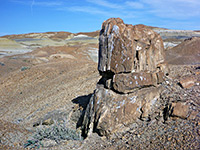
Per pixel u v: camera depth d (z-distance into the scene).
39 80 14.78
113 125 5.59
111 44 5.88
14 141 5.97
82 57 28.92
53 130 6.50
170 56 20.11
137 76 5.81
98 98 6.09
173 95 6.07
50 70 16.42
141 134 5.25
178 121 5.17
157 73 6.23
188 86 6.38
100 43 6.16
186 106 5.32
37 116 9.16
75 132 6.23
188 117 5.12
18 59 26.09
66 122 7.27
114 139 5.45
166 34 66.81
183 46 20.73
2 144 5.51
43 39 77.50
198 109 5.28
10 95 13.41
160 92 6.36
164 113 5.58
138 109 5.76
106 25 6.07
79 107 7.77
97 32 96.31
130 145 5.02
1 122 7.36
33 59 24.75
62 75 14.80
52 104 9.98
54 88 12.48
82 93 10.16
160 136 4.95
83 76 13.30
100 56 6.19
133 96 5.84
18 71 17.72
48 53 31.06
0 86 14.85
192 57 18.27
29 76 15.78
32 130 7.43
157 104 5.96
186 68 8.31
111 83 6.02
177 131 4.88
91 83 11.20
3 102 12.42
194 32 71.25
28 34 95.19
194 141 4.40
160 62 6.55
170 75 7.56
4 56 31.00
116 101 5.81
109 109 5.75
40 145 5.85
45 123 7.76
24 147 5.72
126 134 5.45
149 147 4.74
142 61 6.01
